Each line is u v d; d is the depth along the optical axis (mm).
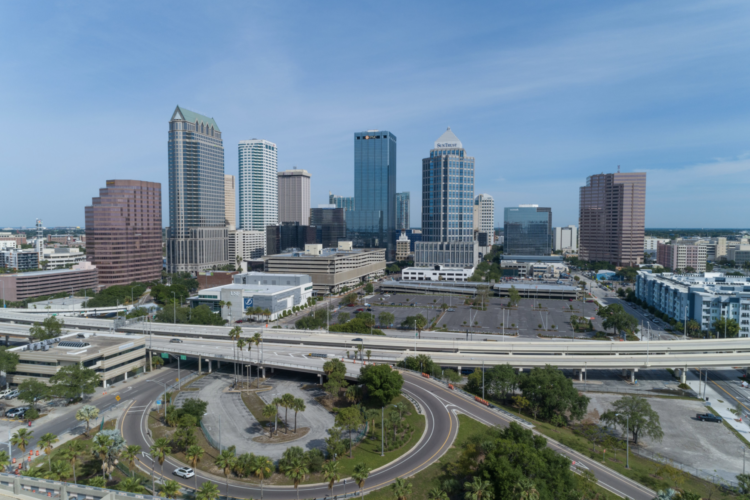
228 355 198250
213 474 116375
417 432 136000
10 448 118000
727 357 195750
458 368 197000
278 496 105312
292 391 176875
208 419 150000
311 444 132875
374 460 122125
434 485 109062
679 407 167625
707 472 123062
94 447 104000
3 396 164875
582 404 151000
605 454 129875
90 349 181250
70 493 77125
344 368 172125
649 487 111312
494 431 126188
